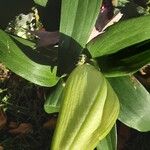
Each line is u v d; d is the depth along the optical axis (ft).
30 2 1.00
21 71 0.82
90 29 0.82
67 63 0.84
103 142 0.87
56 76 0.85
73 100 0.73
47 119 1.21
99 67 0.84
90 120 0.71
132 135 1.18
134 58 0.82
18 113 1.22
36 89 1.23
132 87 0.88
